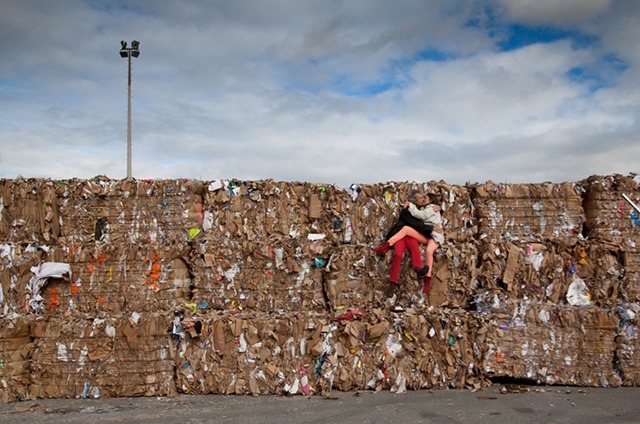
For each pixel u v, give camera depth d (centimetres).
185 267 796
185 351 739
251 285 793
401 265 805
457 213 833
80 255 766
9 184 777
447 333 757
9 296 744
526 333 769
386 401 690
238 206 813
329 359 739
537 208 839
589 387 759
